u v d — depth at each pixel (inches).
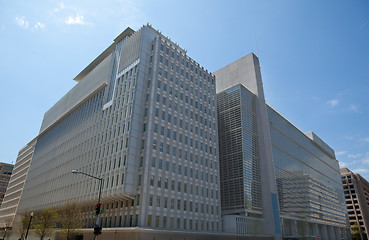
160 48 2534.5
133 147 2053.4
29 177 3902.6
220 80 3905.0
